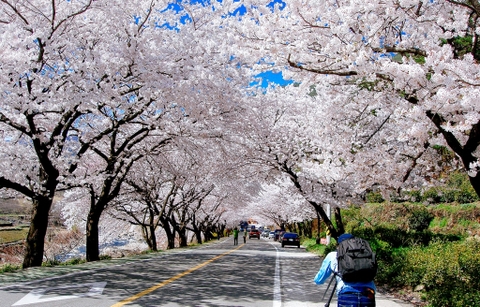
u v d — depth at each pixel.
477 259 8.03
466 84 5.77
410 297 7.96
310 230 43.09
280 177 20.47
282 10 7.53
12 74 11.14
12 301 6.74
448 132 7.03
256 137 17.34
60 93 10.92
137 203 29.16
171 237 29.88
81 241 29.05
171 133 15.16
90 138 15.28
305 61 7.88
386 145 10.80
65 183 14.73
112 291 7.79
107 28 12.54
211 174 22.77
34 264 12.60
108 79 11.48
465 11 7.08
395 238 14.27
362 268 3.80
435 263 8.13
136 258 16.09
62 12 11.86
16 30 9.84
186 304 6.79
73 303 6.58
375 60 6.78
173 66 12.37
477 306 5.91
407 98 7.08
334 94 9.88
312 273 12.39
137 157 17.38
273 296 7.99
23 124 12.70
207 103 13.81
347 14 6.33
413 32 7.83
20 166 14.95
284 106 17.61
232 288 8.80
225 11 13.38
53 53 12.23
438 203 21.23
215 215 51.44
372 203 26.30
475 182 7.20
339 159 11.01
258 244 39.41
